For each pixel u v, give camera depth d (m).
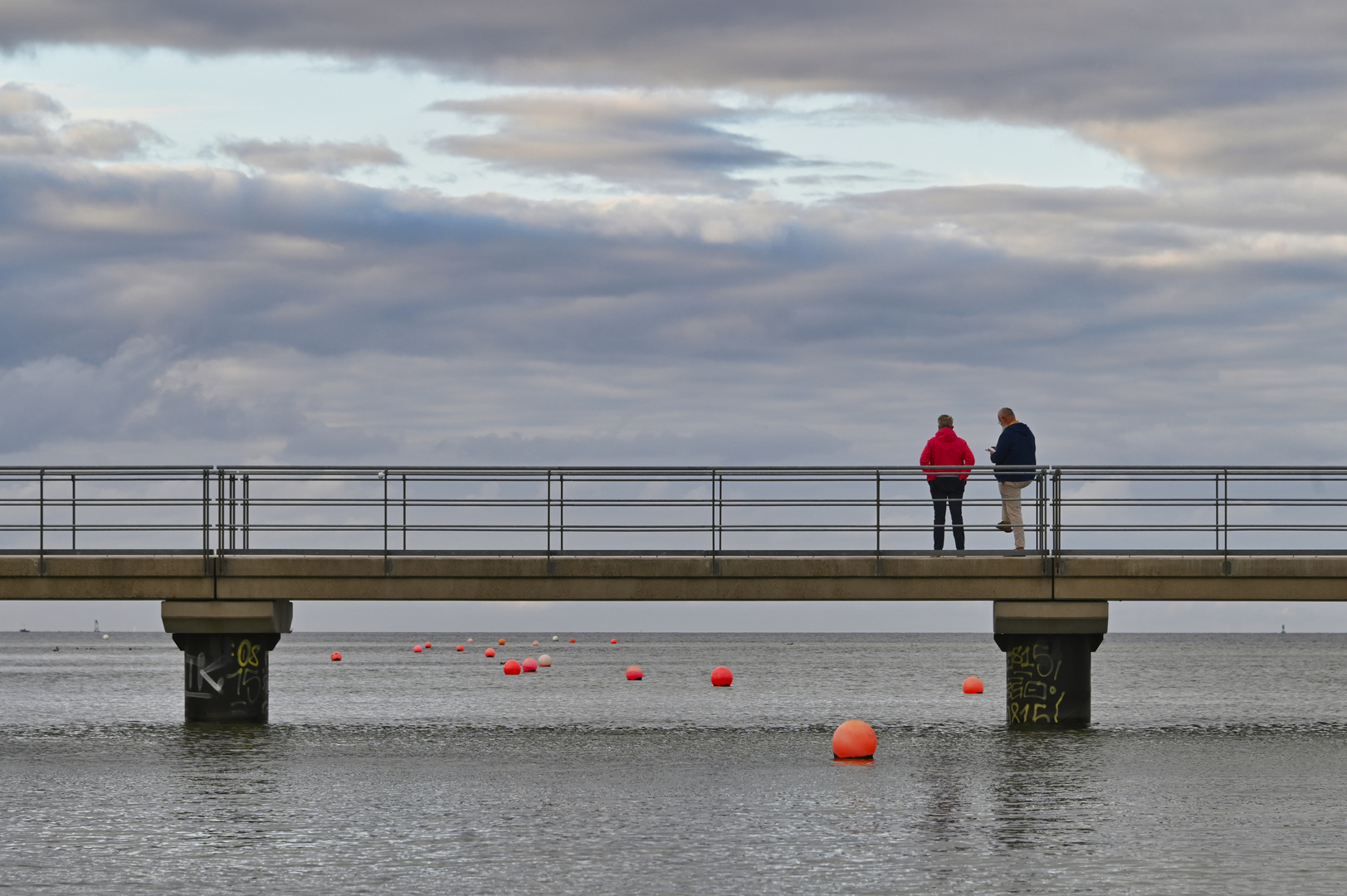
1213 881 16.30
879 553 30.00
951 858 17.59
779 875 16.61
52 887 16.12
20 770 26.02
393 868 17.11
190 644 31.38
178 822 20.31
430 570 29.67
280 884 16.28
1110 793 22.81
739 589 29.61
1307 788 23.38
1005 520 31.34
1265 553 30.00
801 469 30.03
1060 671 30.64
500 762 27.52
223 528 30.05
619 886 16.08
